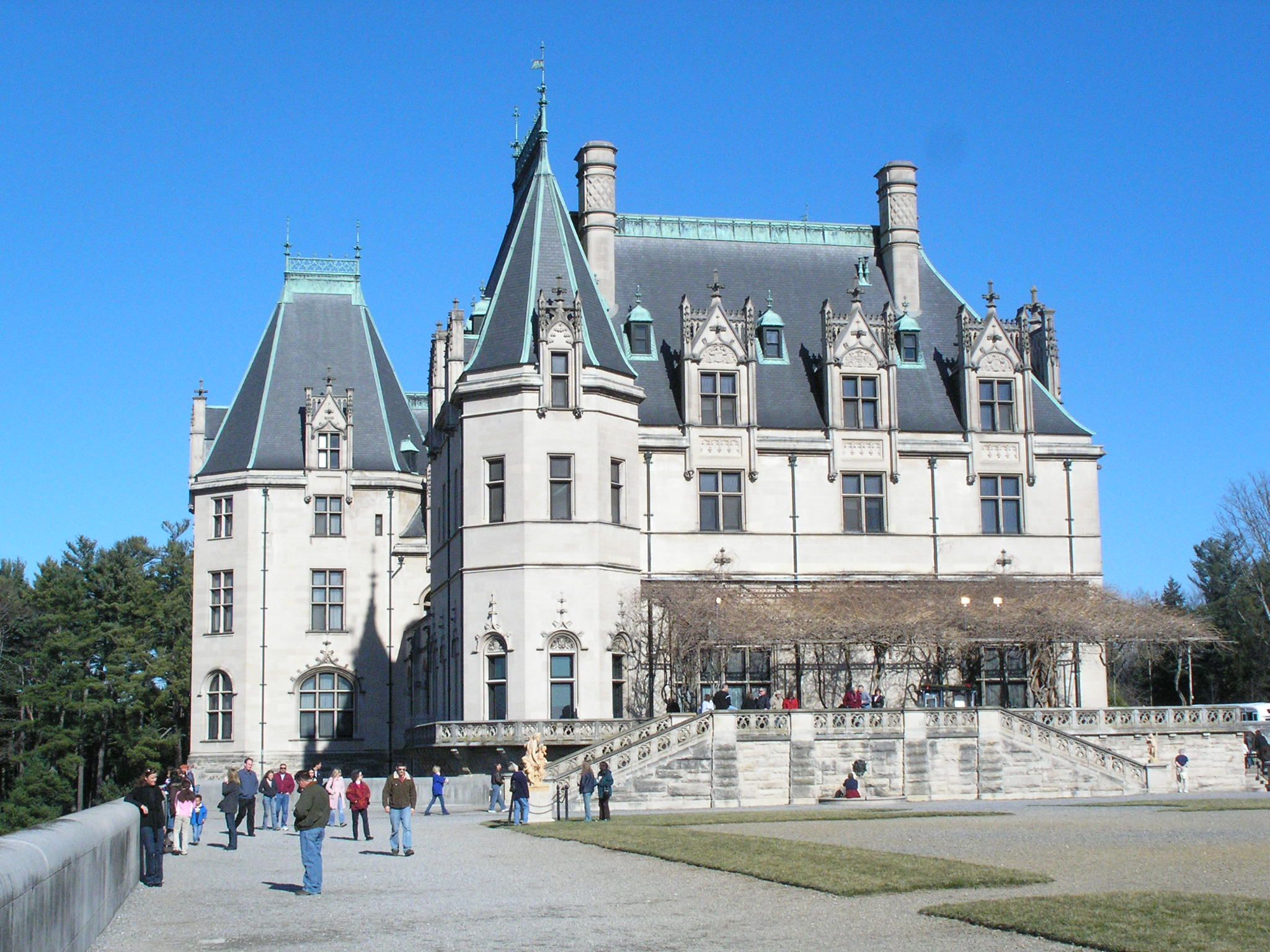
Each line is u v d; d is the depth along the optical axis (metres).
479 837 39.41
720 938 20.27
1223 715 59.22
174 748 102.94
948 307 72.62
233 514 77.94
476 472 60.19
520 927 21.73
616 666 60.16
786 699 60.50
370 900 25.61
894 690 64.31
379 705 77.38
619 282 69.62
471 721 57.19
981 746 53.81
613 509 61.22
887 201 73.06
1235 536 121.94
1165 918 20.30
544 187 64.38
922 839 33.75
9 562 141.12
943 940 19.56
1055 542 68.12
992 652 65.94
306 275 83.69
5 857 16.02
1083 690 66.62
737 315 68.00
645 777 50.91
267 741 76.06
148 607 103.94
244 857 35.97
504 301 62.25
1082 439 69.12
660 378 66.56
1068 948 18.77
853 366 67.44
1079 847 30.80
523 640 58.12
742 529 65.19
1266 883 24.34
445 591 65.00
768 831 37.09
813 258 72.75
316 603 77.75
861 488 66.69
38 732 99.44
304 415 79.44
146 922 23.64
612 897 24.72
